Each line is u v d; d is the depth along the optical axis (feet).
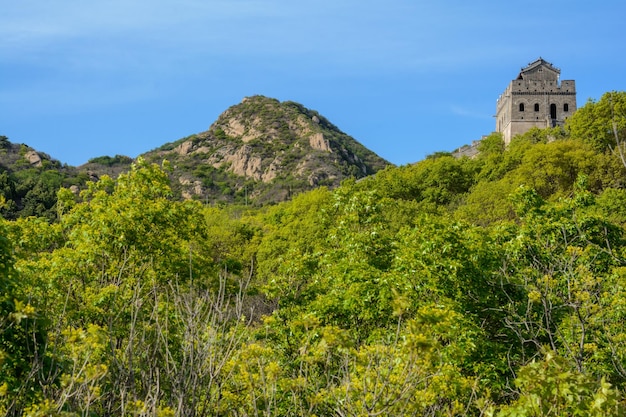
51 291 46.39
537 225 63.72
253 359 23.81
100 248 54.03
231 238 181.16
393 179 253.85
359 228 69.15
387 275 50.49
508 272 54.24
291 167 628.69
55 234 63.67
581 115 229.66
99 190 66.28
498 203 169.58
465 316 45.80
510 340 47.21
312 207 202.80
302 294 57.88
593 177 193.36
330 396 23.20
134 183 65.98
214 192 595.47
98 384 22.72
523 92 346.33
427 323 19.92
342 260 58.85
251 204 556.10
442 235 51.08
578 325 35.35
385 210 159.84
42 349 25.26
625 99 219.20
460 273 49.60
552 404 20.16
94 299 44.09
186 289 53.52
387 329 47.83
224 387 25.96
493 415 22.40
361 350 24.38
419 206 174.91
